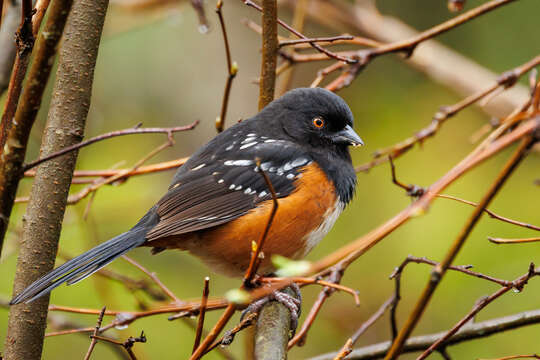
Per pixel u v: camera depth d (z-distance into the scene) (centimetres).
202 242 713
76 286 1005
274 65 748
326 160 754
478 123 1320
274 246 704
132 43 1517
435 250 1105
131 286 761
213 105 1638
